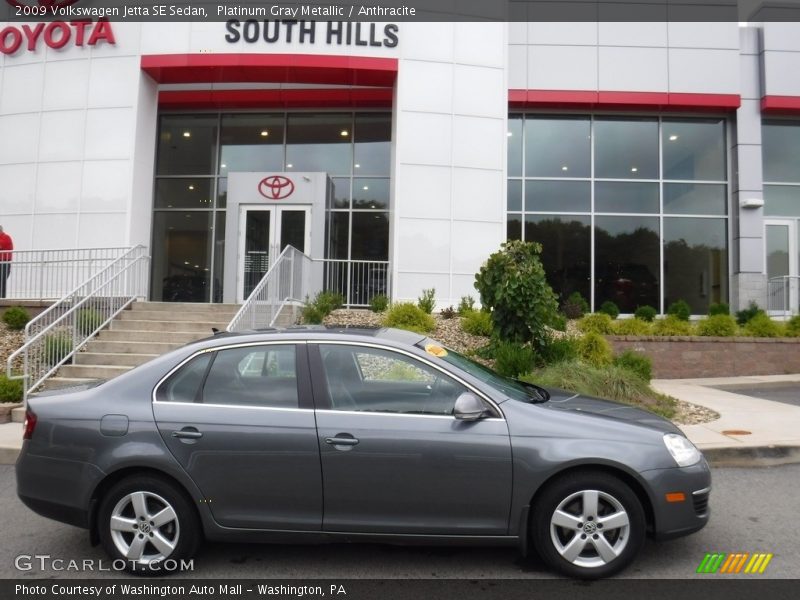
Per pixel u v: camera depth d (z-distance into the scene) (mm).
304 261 13680
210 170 17688
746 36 17156
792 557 4090
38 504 3918
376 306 13305
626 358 10062
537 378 8453
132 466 3814
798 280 16703
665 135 17438
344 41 14852
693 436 6805
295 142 17594
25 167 15078
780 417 7891
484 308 10117
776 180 17516
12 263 13188
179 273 17484
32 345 9312
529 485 3707
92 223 14688
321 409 3867
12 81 15328
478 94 15094
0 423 7836
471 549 4270
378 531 3756
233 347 4078
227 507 3797
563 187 17250
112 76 14945
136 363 9695
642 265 17094
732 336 12742
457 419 3811
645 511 3816
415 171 14742
